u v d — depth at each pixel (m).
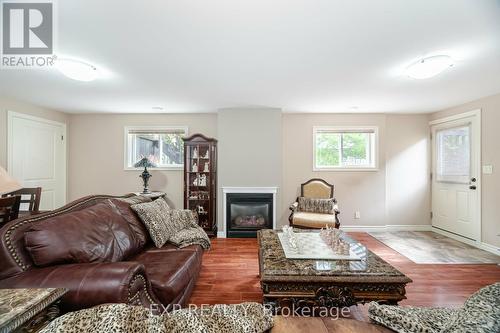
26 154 3.69
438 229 4.27
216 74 2.58
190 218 2.79
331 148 4.59
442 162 4.19
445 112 4.11
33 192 2.72
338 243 2.02
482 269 2.74
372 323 0.98
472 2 1.43
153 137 4.66
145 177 4.28
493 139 3.29
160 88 3.04
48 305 1.00
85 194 4.51
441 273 2.64
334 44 1.95
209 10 1.52
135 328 0.76
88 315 0.79
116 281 1.16
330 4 1.47
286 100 3.62
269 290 1.62
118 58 2.18
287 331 0.91
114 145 4.54
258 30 1.75
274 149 4.18
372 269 1.68
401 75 2.59
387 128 4.51
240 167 4.20
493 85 2.90
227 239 3.99
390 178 4.49
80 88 3.02
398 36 1.82
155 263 1.82
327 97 3.44
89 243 1.51
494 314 0.83
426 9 1.50
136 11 1.52
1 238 1.27
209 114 4.55
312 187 4.29
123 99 3.56
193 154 4.32
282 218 4.47
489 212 3.34
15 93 3.21
